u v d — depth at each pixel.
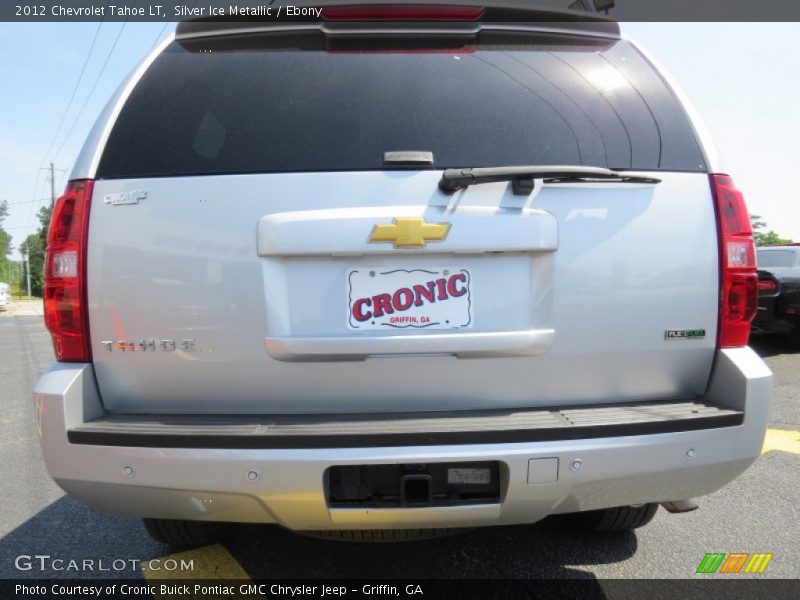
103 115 1.83
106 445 1.61
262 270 1.66
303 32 1.91
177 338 1.70
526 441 1.59
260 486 1.57
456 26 1.92
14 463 3.70
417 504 1.62
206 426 1.63
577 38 1.99
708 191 1.81
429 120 1.79
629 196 1.75
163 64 1.90
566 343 1.73
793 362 6.71
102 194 1.72
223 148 1.75
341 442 1.56
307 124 1.77
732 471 1.74
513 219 1.68
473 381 1.73
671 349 1.79
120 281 1.70
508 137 1.79
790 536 2.59
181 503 1.65
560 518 2.74
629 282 1.74
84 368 1.71
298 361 1.68
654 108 1.89
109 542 2.60
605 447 1.61
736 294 1.80
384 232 1.64
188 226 1.69
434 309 1.70
